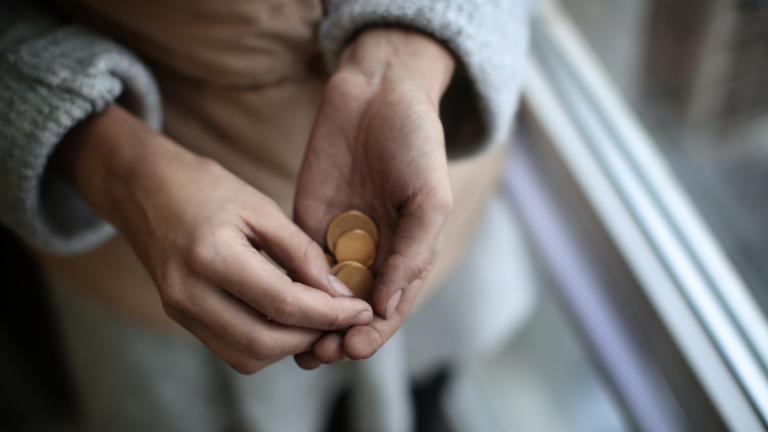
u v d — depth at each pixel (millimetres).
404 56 514
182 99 579
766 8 666
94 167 521
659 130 762
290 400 722
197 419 727
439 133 487
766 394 620
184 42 543
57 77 510
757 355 637
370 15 516
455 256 703
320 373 731
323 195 510
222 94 571
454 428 972
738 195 707
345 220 511
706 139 726
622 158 755
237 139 588
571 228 810
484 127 552
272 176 605
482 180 688
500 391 980
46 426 999
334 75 512
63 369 981
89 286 651
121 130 519
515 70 542
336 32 529
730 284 670
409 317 708
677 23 735
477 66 521
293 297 470
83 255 632
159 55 557
